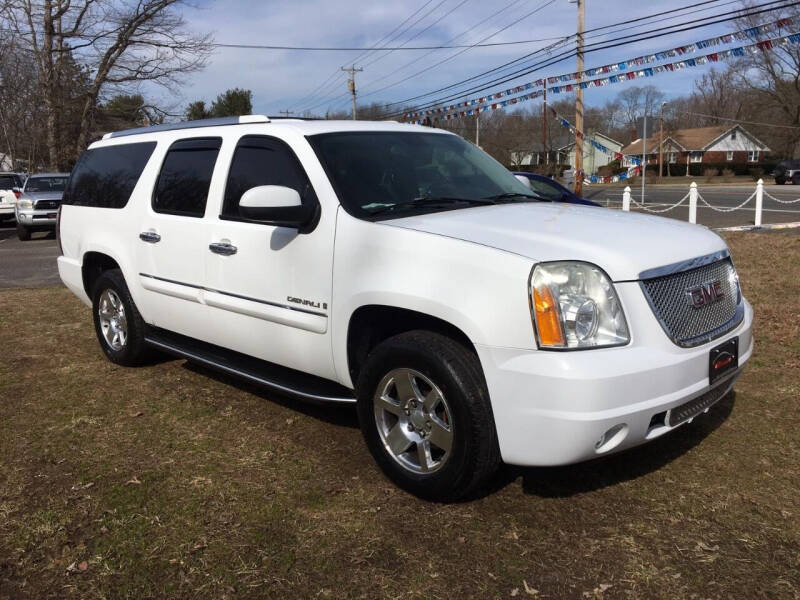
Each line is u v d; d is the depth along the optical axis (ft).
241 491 11.16
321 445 12.85
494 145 197.88
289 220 11.83
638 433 9.59
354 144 13.03
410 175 13.01
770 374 15.70
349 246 11.33
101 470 12.00
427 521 10.19
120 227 16.67
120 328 17.85
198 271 14.29
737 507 10.33
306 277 12.02
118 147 17.76
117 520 10.36
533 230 10.59
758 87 173.06
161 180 15.66
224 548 9.62
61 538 9.94
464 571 9.02
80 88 111.04
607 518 10.16
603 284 9.55
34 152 135.13
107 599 8.64
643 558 9.20
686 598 8.42
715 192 111.55
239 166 13.74
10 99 130.62
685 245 10.80
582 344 9.29
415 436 10.78
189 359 15.28
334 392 12.28
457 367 9.90
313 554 9.45
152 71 111.04
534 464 9.56
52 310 25.49
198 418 14.30
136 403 15.26
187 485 11.39
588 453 9.29
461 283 9.86
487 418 9.85
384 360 10.84
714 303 10.91
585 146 186.09
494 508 10.51
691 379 10.07
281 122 13.64
